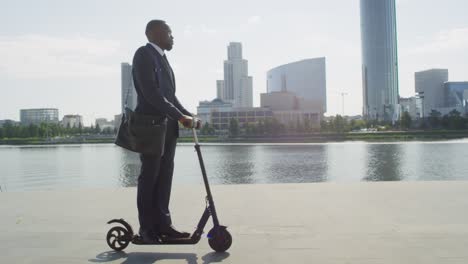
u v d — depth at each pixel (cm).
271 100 18450
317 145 7956
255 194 729
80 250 386
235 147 7888
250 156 4984
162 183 384
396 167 3170
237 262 338
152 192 375
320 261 338
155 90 361
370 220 500
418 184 823
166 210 385
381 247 379
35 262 349
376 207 587
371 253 360
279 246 387
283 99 18350
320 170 3128
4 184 2744
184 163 4094
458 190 739
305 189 781
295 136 11438
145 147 362
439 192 719
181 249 384
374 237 417
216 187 832
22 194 789
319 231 447
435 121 12331
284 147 7344
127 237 379
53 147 11106
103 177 3116
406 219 505
